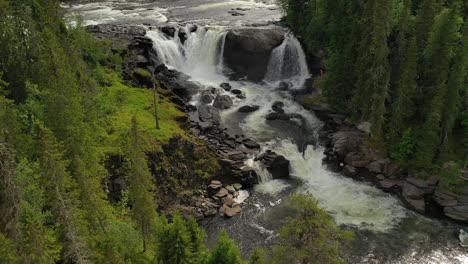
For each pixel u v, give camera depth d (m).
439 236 50.03
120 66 76.50
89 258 30.34
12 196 28.59
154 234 35.81
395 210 54.41
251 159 61.84
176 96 75.44
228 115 74.75
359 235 50.28
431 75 56.81
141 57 83.69
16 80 51.47
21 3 53.94
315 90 80.31
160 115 65.69
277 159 61.16
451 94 53.66
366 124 64.88
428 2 58.22
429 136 54.84
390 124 59.41
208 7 117.06
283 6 97.62
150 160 54.75
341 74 68.31
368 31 61.75
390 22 59.62
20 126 43.28
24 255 26.12
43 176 29.98
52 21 57.66
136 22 103.25
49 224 32.94
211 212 53.97
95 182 37.16
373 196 56.88
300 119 73.00
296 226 28.14
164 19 106.00
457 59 53.34
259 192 58.22
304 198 30.16
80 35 68.12
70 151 38.88
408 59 55.97
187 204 54.97
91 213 35.09
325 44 78.94
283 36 87.31
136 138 35.91
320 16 76.94
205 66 92.25
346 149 62.62
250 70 88.81
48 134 30.33
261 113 75.44
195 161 59.03
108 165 50.94
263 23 98.06
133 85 75.50
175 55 91.19
